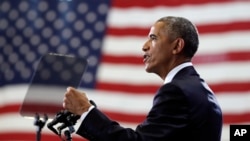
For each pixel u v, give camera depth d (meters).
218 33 11.05
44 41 11.98
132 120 11.13
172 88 5.13
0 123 11.70
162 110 5.05
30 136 11.54
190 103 5.08
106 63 11.41
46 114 5.11
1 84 11.96
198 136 5.12
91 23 11.77
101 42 11.59
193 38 5.52
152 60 5.54
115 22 11.61
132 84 11.26
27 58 11.99
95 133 4.90
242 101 10.77
